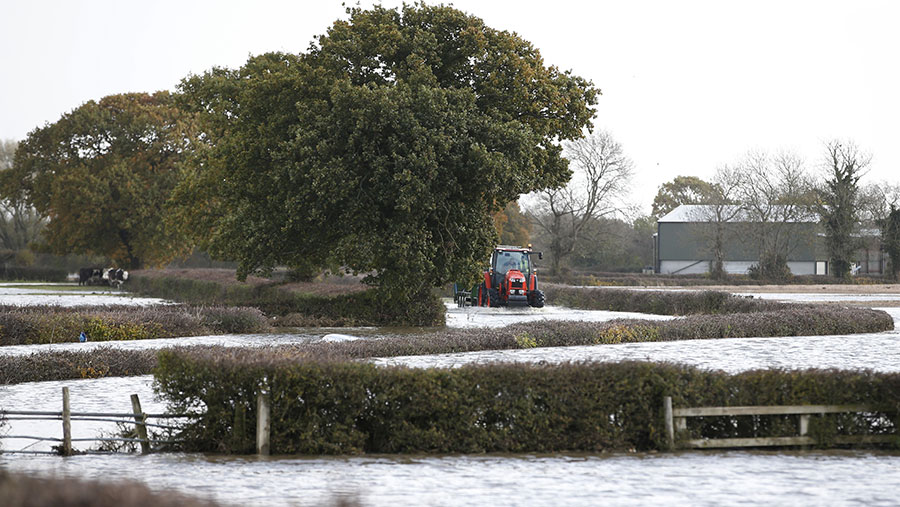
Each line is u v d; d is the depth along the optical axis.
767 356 71.19
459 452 35.50
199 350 40.00
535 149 106.06
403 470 31.45
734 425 37.16
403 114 96.06
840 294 195.75
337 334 95.75
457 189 97.50
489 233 105.06
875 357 70.44
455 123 96.69
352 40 104.00
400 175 93.50
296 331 100.94
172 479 29.55
